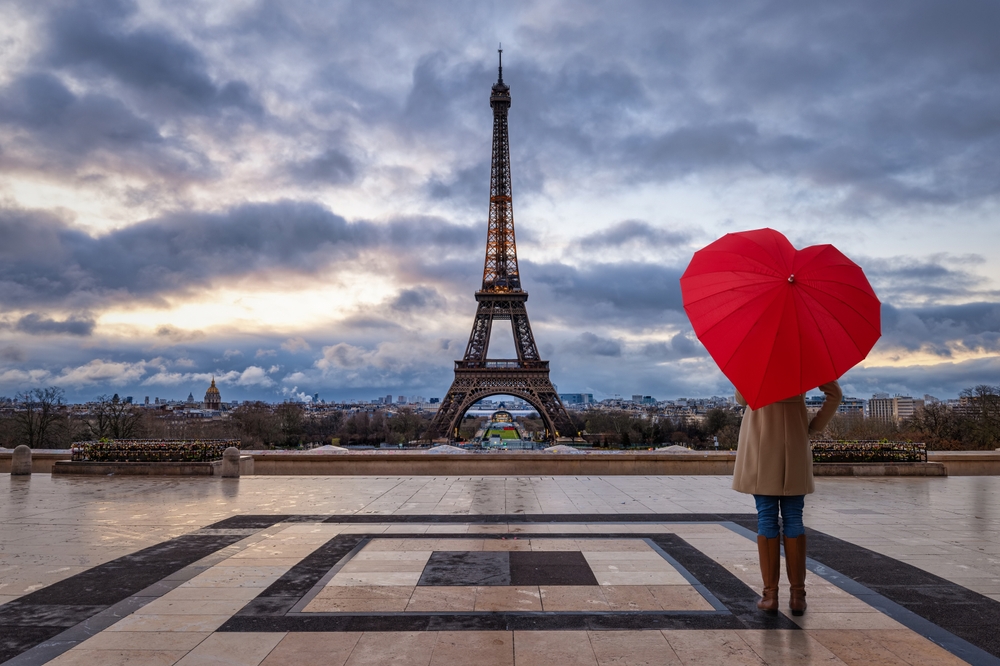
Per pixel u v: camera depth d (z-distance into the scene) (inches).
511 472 1131.9
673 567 464.4
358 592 405.1
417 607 376.5
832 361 319.6
